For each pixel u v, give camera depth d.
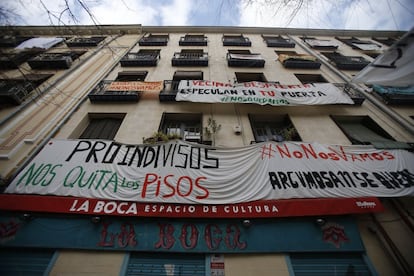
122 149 6.25
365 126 8.59
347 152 6.41
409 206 5.52
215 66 12.57
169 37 17.39
